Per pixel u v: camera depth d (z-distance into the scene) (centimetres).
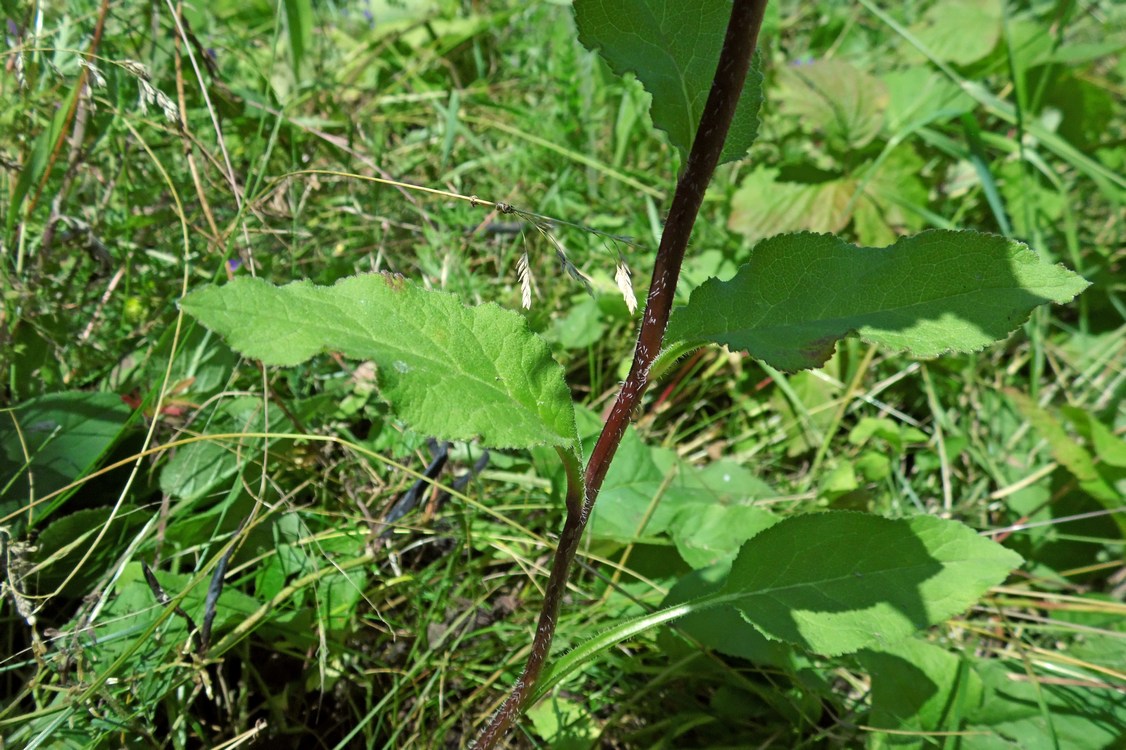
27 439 37
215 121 41
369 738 35
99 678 31
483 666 38
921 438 50
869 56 84
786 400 53
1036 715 36
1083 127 70
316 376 45
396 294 25
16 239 42
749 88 27
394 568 39
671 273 25
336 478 42
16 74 41
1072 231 57
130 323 43
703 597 30
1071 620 42
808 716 36
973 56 71
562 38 70
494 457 45
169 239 46
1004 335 26
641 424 51
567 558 27
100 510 36
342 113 60
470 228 56
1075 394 55
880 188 60
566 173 61
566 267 31
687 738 37
